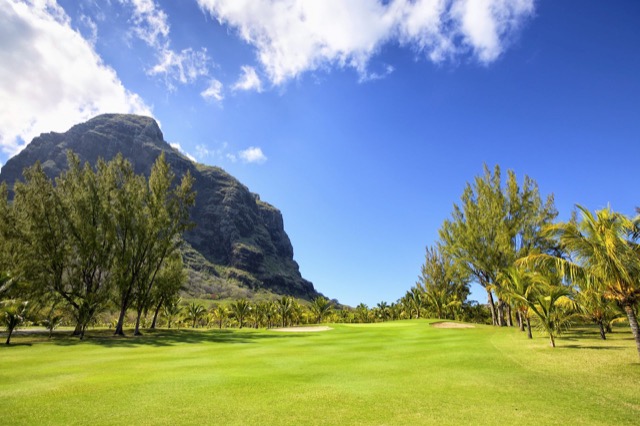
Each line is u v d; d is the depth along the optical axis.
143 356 20.39
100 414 9.18
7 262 41.03
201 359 18.91
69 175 47.28
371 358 18.70
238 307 87.69
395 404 10.04
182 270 59.69
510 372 14.43
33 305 40.66
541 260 19.41
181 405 9.95
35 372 14.99
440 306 62.22
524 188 40.03
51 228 42.28
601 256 15.75
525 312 26.75
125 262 42.53
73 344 28.95
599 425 8.34
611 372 13.91
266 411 9.42
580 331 31.64
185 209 49.53
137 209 45.25
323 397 10.76
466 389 11.73
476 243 41.88
